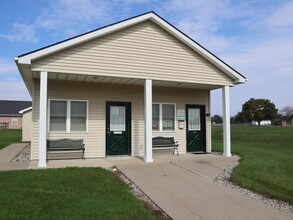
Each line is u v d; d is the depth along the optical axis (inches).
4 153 418.3
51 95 364.8
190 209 177.3
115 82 386.6
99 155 384.5
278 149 547.5
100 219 150.9
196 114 460.4
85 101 382.9
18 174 245.0
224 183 245.6
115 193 201.2
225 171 291.1
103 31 315.3
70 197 183.5
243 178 256.7
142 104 416.8
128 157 383.2
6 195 181.6
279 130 989.8
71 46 308.5
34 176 236.5
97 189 206.7
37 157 350.3
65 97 371.6
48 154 357.7
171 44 362.9
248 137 852.6
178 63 365.1
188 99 452.4
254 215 168.4
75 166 295.1
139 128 412.2
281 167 313.6
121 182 239.9
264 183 240.7
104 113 392.2
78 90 379.6
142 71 342.6
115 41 331.3
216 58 379.2
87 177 239.6
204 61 383.2
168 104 438.9
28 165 301.1
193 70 374.3
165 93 436.5
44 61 296.5
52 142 353.1
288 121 2047.2
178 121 442.9
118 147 400.8
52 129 364.5
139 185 229.0
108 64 325.4
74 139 372.2
